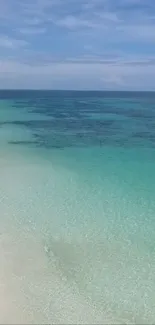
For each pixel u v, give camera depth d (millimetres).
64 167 19438
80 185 16094
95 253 9961
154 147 25625
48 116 50125
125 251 10125
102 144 26672
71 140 28453
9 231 11047
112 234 11125
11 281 8516
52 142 27484
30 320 7301
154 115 51906
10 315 7391
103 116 50281
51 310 7648
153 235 11125
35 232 11062
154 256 9891
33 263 9305
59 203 13695
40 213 12602
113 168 19312
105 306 7879
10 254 9664
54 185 16000
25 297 7996
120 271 9148
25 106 74625
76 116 50312
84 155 22672
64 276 8852
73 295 8180
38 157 21891
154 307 7898
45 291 8242
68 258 9656
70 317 7477
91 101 103312
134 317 7586
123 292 8352
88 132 33406
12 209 12898
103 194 14883
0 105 77562
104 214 12688
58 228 11422
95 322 7383
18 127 36938
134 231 11383
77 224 11781
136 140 28531
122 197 14570
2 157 21750
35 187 15625
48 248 10117
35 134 31812
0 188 15312
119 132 33375
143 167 19625
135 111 60281
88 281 8703
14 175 17547
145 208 13344
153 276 8969
